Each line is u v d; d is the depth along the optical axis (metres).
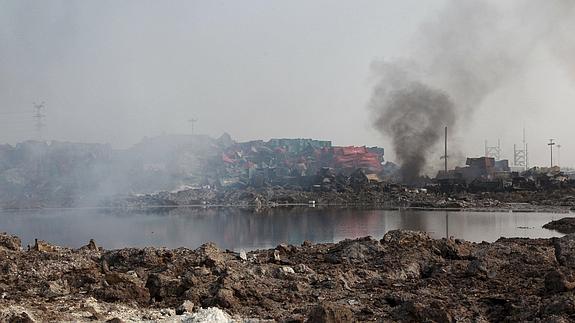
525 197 147.62
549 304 18.86
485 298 22.08
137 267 28.80
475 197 151.88
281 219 100.31
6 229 82.44
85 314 19.50
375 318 19.84
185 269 26.92
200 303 22.11
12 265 26.70
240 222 94.12
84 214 128.38
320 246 39.50
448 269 29.34
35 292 23.08
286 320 19.09
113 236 70.12
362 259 32.53
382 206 147.88
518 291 23.44
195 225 88.56
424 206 141.75
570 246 30.45
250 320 19.58
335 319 17.56
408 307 19.70
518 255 31.62
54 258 29.06
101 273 26.75
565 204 131.62
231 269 26.28
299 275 27.48
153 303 22.38
